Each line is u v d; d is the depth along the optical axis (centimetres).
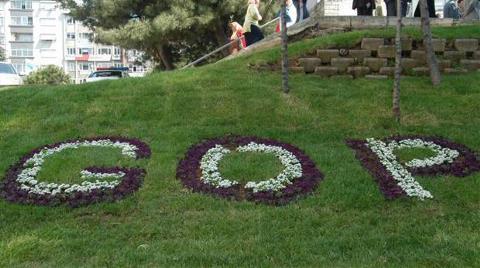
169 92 1145
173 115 1055
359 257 585
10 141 975
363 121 1016
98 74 2794
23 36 8425
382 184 779
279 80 1187
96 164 859
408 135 951
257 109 1061
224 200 748
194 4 2711
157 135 977
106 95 1148
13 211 731
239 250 614
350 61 1225
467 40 1244
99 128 1019
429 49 1156
